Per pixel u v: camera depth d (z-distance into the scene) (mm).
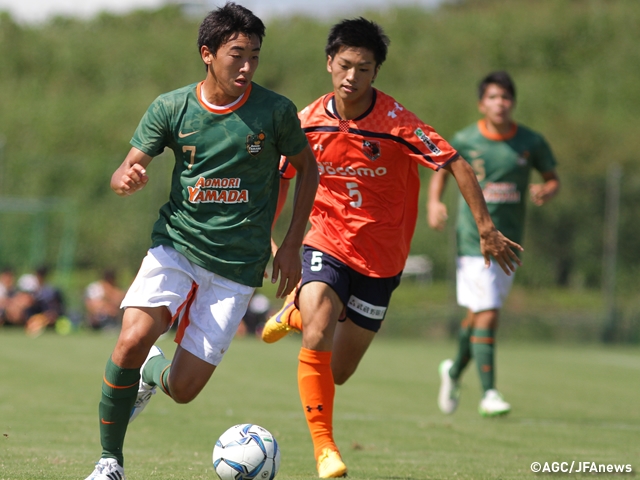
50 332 58969
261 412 24141
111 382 12516
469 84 123125
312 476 14766
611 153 104250
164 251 13047
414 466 16266
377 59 16031
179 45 133250
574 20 136500
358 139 16438
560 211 67500
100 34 139500
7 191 86938
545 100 118062
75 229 80812
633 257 65562
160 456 16547
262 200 13258
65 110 117062
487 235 15836
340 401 27688
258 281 13367
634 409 28062
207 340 13055
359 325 16922
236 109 12867
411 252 76750
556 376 38250
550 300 67250
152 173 75562
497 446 19438
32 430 19312
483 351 25172
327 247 16484
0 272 79375
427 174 79938
